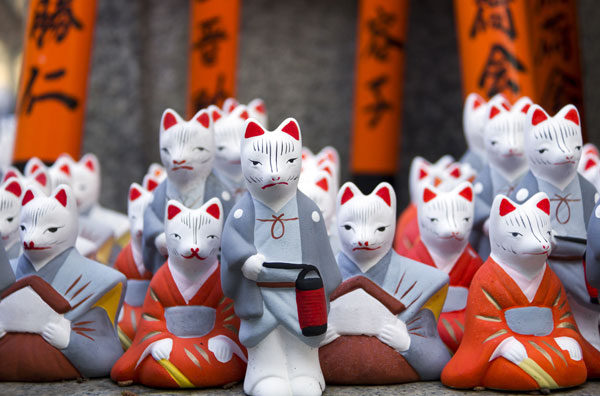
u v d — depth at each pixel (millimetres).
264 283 552
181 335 576
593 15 1132
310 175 669
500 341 560
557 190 608
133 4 1266
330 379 574
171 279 582
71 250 595
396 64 1109
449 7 1275
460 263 627
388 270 583
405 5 1112
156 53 1278
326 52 1294
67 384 580
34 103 888
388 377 573
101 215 775
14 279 566
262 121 727
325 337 573
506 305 565
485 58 855
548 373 555
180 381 564
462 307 624
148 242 622
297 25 1290
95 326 592
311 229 558
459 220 620
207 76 1067
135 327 638
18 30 1609
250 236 556
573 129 606
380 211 577
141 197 661
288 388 548
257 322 553
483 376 562
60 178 710
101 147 1260
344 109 1294
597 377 588
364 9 1113
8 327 582
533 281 567
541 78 989
